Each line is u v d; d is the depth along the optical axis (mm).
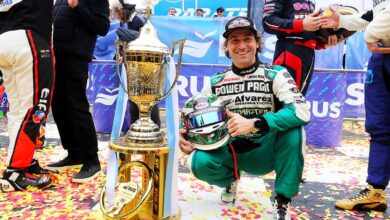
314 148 3822
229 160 1857
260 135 1828
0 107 5125
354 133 4953
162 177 1551
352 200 2031
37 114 2102
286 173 1686
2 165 2643
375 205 2000
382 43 1928
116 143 1512
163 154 1543
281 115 1618
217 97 1832
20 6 2035
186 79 4480
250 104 1856
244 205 2004
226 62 4719
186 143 1803
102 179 2377
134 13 3297
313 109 3891
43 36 2109
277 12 2355
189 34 4738
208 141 1699
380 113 1974
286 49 2375
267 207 1991
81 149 2375
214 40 4707
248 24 1763
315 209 2010
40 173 2346
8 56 2010
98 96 4102
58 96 2461
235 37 1791
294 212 1939
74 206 1890
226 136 1710
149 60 1444
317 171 2861
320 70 3822
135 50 1436
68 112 2367
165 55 1483
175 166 1566
